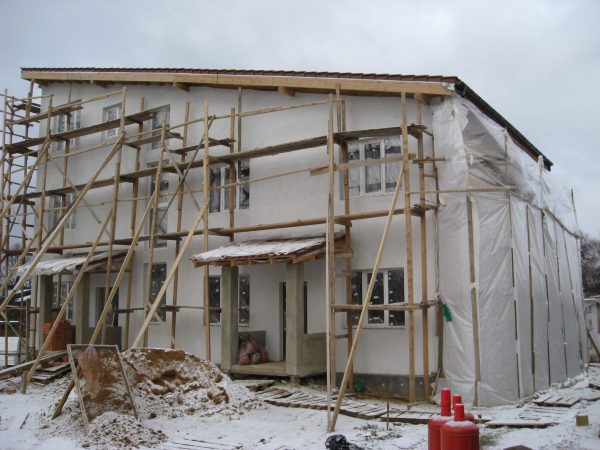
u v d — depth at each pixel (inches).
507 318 500.7
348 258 565.0
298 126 644.1
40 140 845.2
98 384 425.1
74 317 843.4
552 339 614.9
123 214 791.7
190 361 478.3
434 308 526.3
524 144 717.3
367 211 581.0
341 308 534.9
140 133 723.4
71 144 864.9
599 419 415.8
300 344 562.9
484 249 504.7
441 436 258.5
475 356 490.9
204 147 657.0
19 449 364.8
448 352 509.7
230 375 607.2
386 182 584.1
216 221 698.2
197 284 703.7
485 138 536.1
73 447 366.0
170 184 751.7
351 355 418.0
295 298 564.7
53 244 843.4
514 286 507.5
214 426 416.5
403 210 518.9
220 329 677.9
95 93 852.6
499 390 488.4
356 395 539.5
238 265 612.1
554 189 716.0
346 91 596.7
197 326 698.2
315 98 636.1
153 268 761.6
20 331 823.1
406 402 516.4
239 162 696.4
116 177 730.2
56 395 555.8
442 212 528.4
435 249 532.1
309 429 408.5
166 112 767.7
